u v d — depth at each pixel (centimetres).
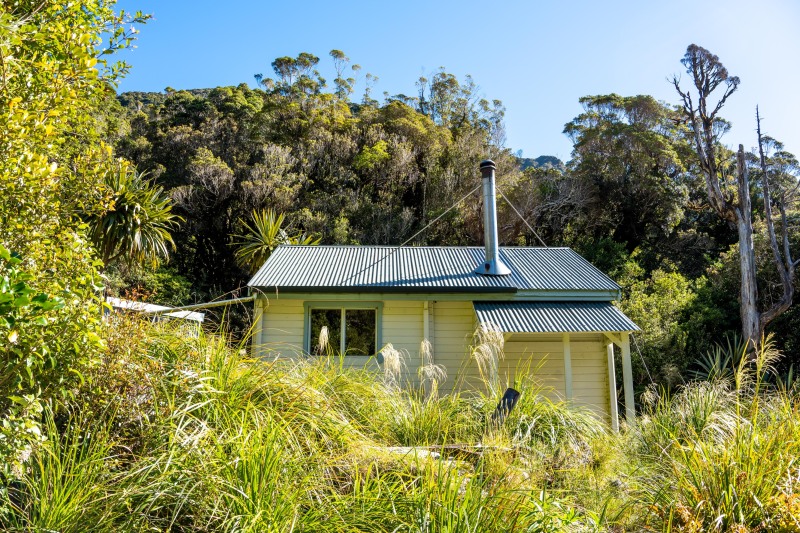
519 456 460
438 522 312
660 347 1677
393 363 678
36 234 320
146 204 1396
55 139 375
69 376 348
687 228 3472
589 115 3916
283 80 5328
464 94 5091
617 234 3438
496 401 623
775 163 3497
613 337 1142
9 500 296
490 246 1325
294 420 421
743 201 1945
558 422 596
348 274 1273
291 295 1197
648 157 3309
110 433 366
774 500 367
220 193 3066
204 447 344
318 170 3541
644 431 616
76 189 376
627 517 412
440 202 3322
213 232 3084
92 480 307
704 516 373
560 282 1260
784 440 420
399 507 336
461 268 1351
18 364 292
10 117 318
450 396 657
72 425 370
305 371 556
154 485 303
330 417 441
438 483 337
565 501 397
